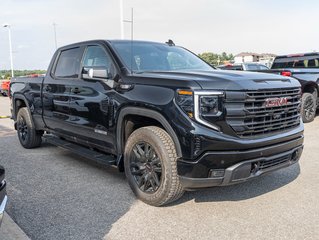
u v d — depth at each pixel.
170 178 3.60
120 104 4.11
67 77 5.38
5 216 3.64
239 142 3.38
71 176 5.02
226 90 3.39
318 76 9.30
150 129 3.79
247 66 15.54
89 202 4.05
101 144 4.71
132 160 4.07
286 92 3.88
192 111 3.37
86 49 5.11
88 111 4.75
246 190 4.33
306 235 3.22
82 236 3.26
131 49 4.77
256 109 3.54
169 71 4.23
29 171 5.29
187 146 3.38
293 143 3.92
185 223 3.49
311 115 9.34
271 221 3.50
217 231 3.32
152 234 3.28
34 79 6.31
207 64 5.34
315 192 4.24
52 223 3.53
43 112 6.02
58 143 5.70
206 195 4.19
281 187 4.42
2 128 9.48
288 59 10.52
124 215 3.69
